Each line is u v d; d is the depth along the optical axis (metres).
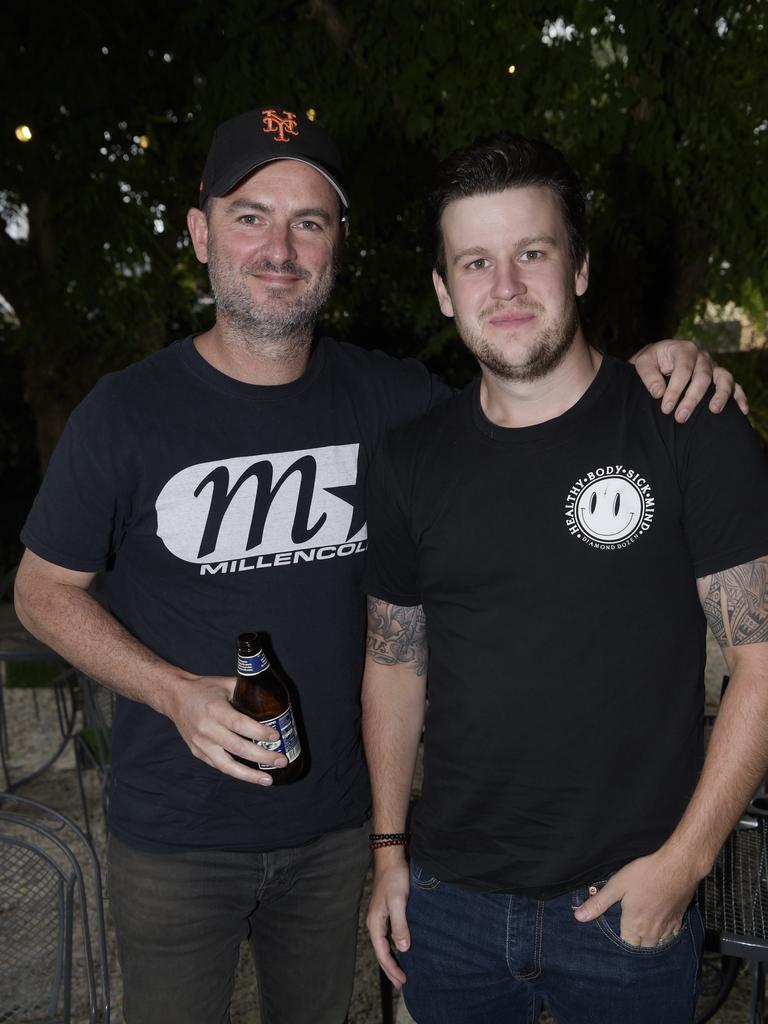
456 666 1.50
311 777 1.66
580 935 1.45
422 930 1.58
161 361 1.65
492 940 1.50
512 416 1.47
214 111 3.85
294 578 1.63
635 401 1.42
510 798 1.46
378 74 3.79
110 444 1.56
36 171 4.16
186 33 4.08
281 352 1.61
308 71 3.86
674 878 1.35
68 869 3.28
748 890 1.85
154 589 1.62
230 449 1.61
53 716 4.86
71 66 4.04
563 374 1.44
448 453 1.51
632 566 1.39
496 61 3.55
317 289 1.62
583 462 1.41
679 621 1.40
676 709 1.41
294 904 1.73
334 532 1.66
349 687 1.70
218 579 1.60
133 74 4.13
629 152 4.03
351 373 1.73
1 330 7.03
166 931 1.63
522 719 1.43
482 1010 1.57
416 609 1.66
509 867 1.47
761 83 3.77
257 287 1.57
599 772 1.41
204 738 1.41
